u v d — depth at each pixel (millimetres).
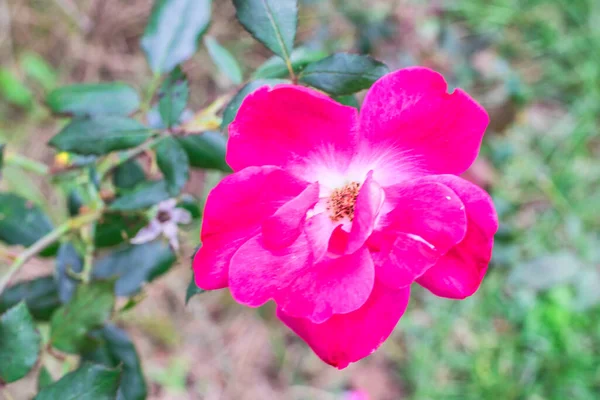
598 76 733
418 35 669
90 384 393
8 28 757
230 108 394
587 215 697
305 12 723
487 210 365
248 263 367
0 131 725
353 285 370
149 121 449
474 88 667
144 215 441
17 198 460
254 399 729
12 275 445
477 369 679
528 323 670
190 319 732
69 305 426
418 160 378
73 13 760
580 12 754
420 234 369
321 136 373
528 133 734
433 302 688
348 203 384
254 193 365
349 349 375
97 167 459
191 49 449
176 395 726
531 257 650
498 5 757
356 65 393
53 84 736
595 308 662
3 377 403
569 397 661
